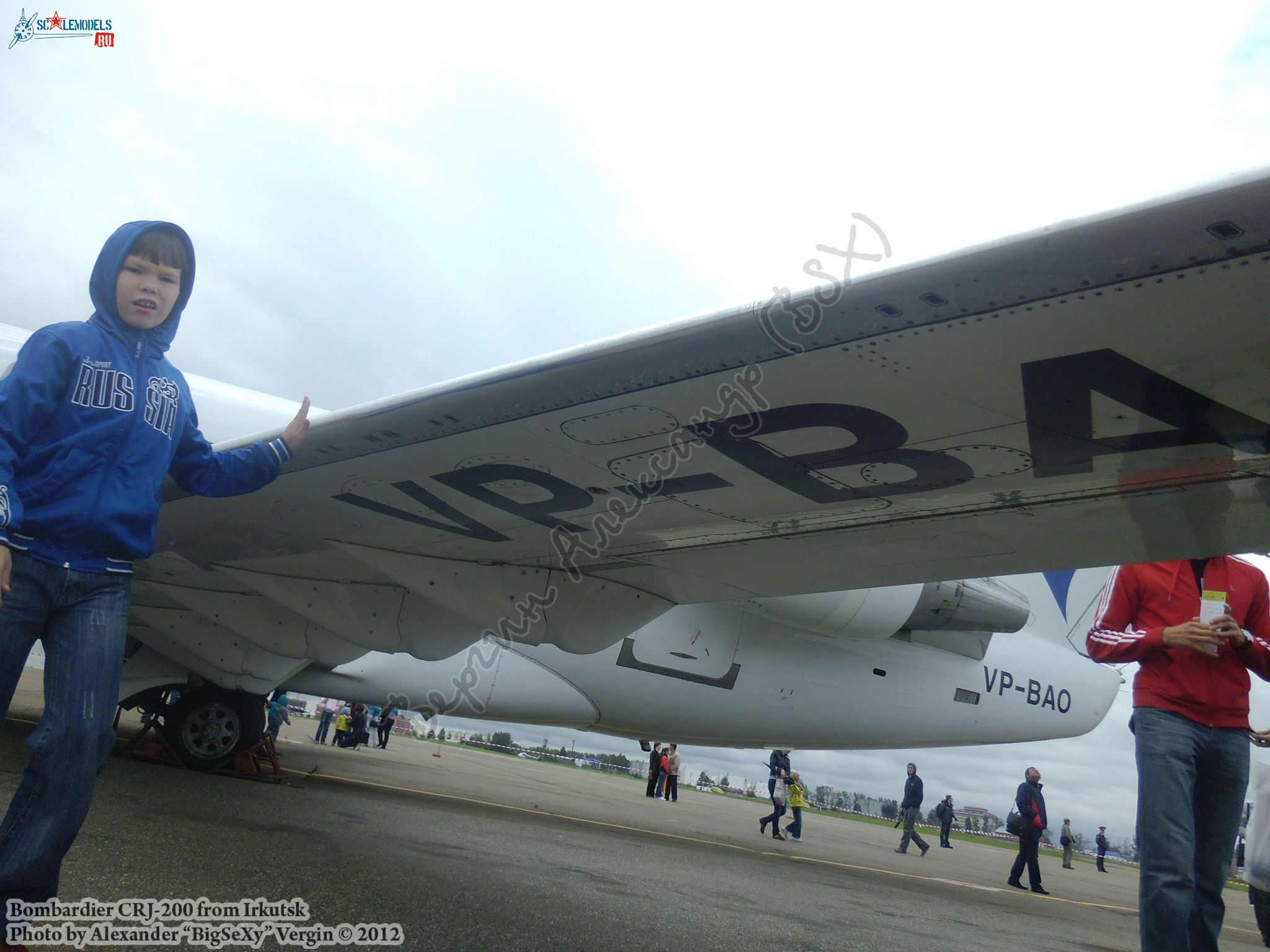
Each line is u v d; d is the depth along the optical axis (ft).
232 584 18.99
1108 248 5.83
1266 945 20.15
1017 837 31.78
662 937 10.14
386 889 10.13
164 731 22.35
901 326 6.92
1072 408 7.69
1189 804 6.93
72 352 5.16
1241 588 7.68
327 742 61.62
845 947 11.48
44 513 4.98
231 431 17.88
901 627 23.84
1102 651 7.73
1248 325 6.09
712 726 25.23
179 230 5.73
